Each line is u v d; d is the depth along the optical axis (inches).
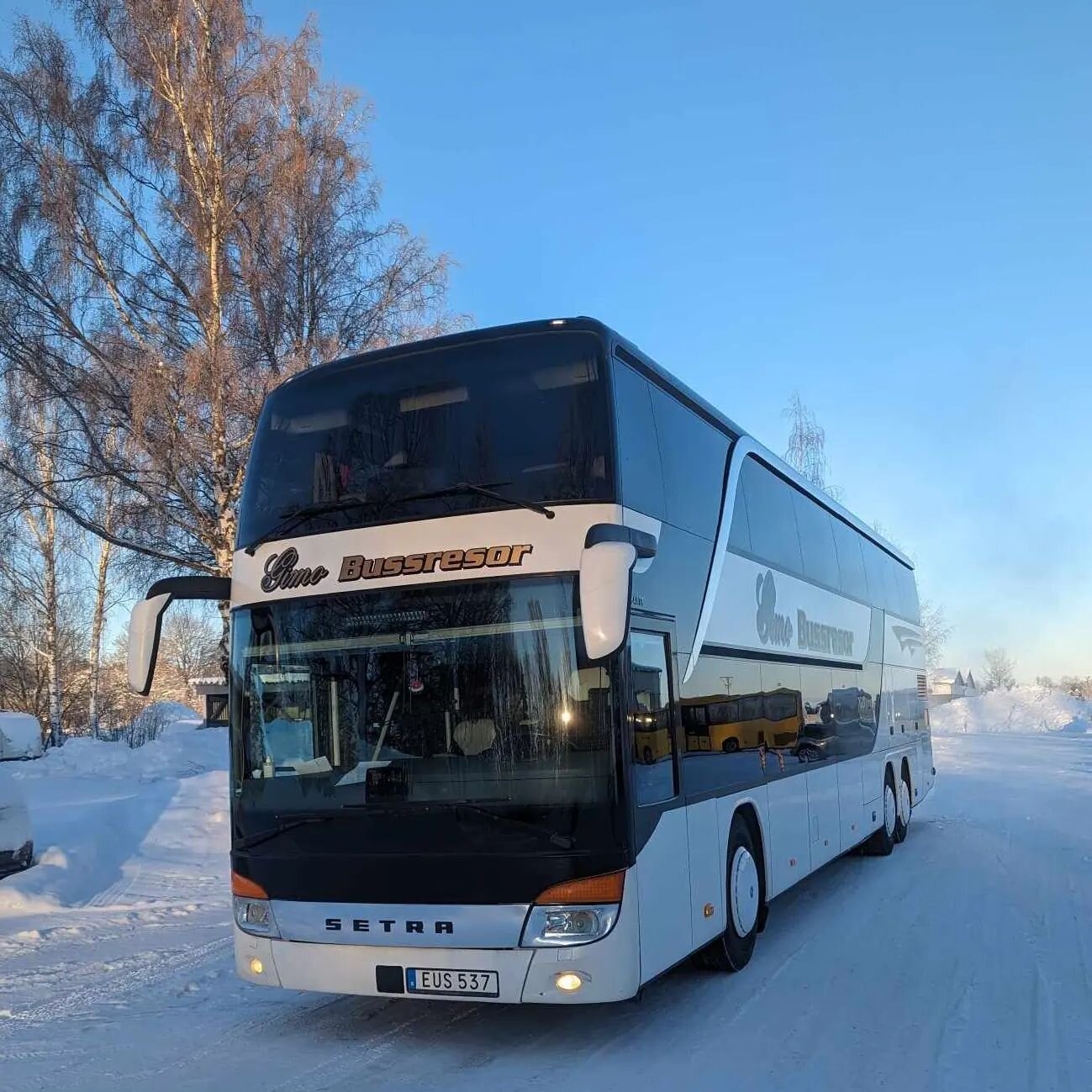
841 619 454.0
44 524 1298.0
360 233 909.8
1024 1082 202.8
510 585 227.3
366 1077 215.2
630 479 243.6
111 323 811.4
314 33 891.4
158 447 765.3
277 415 265.0
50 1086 211.8
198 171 827.4
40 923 380.5
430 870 219.0
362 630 236.5
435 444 243.6
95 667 1417.3
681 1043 232.2
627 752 219.6
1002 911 363.3
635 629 236.5
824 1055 221.5
